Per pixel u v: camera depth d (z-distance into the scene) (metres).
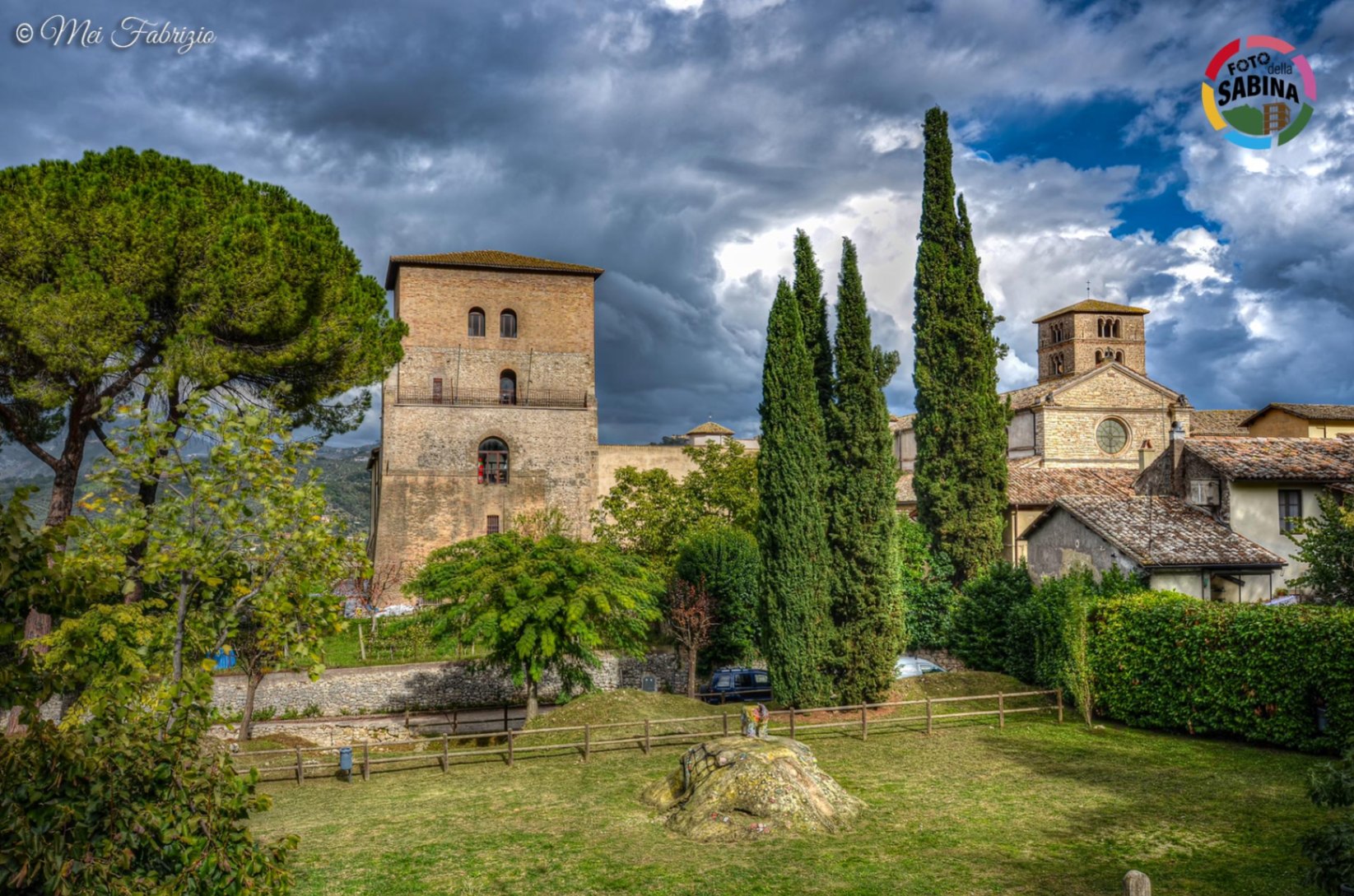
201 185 28.14
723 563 38.69
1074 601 23.00
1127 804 15.59
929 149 36.44
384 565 51.47
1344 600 22.08
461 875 13.05
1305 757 18.38
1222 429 56.28
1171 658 21.12
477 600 25.91
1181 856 12.97
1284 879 11.96
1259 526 29.08
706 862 13.35
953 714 23.44
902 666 29.52
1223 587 27.89
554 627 25.97
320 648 12.06
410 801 17.47
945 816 15.31
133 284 24.84
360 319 30.23
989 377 36.09
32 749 5.86
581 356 57.66
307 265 27.50
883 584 24.75
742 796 15.14
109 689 7.84
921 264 36.25
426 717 32.91
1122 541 27.91
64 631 10.52
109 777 6.12
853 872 12.80
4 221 23.61
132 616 11.09
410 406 53.78
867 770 18.69
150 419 11.47
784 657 24.34
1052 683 25.23
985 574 31.83
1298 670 18.66
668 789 16.78
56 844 5.59
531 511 54.47
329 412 32.44
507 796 17.50
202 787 6.67
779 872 12.88
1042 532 32.62
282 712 32.78
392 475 52.81
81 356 24.05
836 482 25.05
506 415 55.25
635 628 27.88
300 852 14.18
